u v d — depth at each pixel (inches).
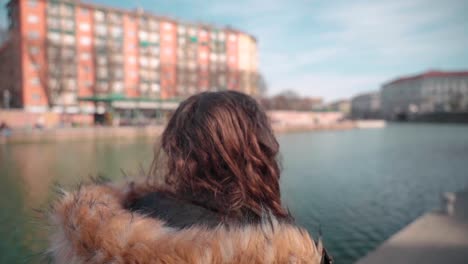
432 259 195.9
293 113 2812.5
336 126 2664.9
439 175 632.4
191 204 33.8
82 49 1974.7
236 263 26.5
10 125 1528.1
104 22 2052.2
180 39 2416.3
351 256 261.4
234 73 2677.2
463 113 3526.1
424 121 3909.9
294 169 682.8
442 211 285.3
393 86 4842.5
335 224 329.4
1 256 235.8
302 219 339.3
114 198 40.3
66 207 34.6
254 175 35.0
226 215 32.2
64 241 31.9
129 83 2183.8
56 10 1868.8
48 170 633.6
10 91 1886.1
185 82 2415.1
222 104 37.6
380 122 3132.4
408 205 412.2
